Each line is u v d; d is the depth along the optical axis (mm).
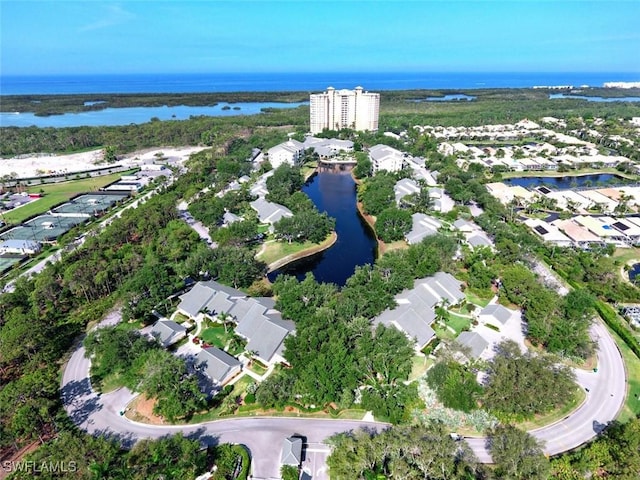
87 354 89000
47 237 163500
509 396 77312
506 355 84938
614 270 127500
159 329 100750
